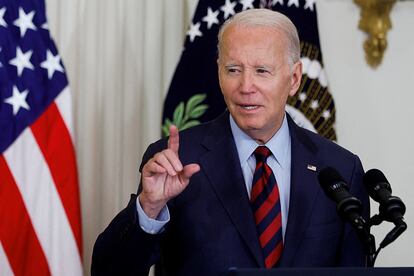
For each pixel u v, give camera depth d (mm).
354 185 4418
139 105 7402
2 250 5930
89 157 7258
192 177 4348
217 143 4445
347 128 7512
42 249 6051
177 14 7477
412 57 7508
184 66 6824
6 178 5984
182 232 4258
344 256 4305
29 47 6191
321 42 7508
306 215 4254
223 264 4121
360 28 7488
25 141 6070
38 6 6320
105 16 7316
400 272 2811
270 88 4074
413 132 7531
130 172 7375
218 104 6781
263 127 4219
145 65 7414
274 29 4121
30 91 6133
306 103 6824
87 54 7281
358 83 7512
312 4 6945
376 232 7371
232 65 4102
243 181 4305
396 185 7531
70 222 6125
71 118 6262
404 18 7504
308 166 4395
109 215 7297
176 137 3826
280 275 2789
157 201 3867
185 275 4211
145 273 4176
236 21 4160
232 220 4199
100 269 4199
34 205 6055
